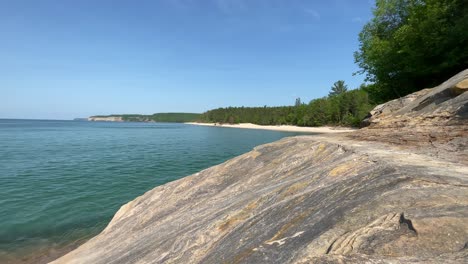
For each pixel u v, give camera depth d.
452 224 2.10
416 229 2.15
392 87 16.75
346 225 2.58
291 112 115.75
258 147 9.49
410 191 2.76
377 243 2.17
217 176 8.57
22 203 13.55
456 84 6.72
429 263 1.83
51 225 11.09
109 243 7.54
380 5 17.77
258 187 6.21
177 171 22.09
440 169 3.40
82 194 15.23
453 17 12.05
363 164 4.22
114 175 20.28
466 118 5.75
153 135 70.81
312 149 7.04
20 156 29.45
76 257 7.39
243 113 159.62
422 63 13.21
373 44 16.61
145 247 5.49
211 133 82.62
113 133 77.69
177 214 7.12
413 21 13.16
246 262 2.76
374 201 2.77
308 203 3.57
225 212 5.02
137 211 9.08
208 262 3.48
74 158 28.59
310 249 2.41
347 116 77.31
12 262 8.45
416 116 7.66
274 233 3.23
